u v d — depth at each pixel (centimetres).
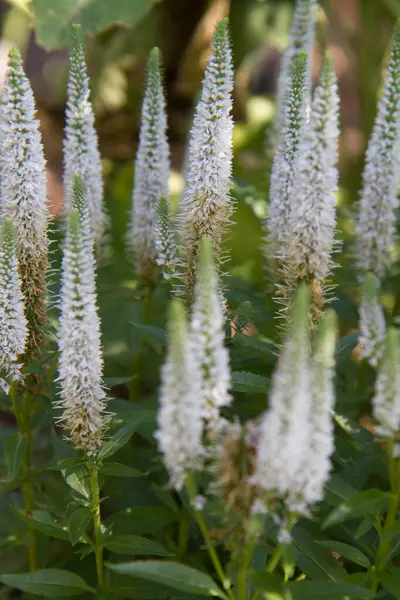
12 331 86
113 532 93
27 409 92
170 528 100
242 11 151
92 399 84
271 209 94
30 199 89
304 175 87
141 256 100
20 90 87
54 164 163
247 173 133
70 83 95
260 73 171
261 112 161
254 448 76
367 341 80
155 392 106
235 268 106
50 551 100
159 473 100
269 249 95
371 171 96
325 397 74
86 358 82
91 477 87
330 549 87
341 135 134
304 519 90
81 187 90
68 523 86
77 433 85
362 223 98
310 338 87
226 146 89
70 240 80
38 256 90
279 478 74
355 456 90
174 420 75
